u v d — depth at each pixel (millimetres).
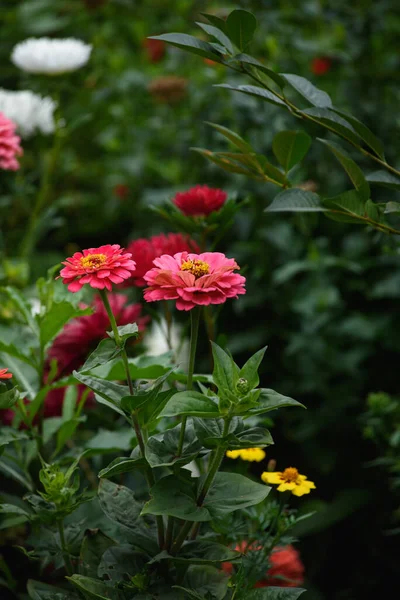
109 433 1688
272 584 1547
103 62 4391
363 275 3109
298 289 2969
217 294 1033
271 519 1498
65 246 4336
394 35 3576
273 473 1406
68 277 1068
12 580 1534
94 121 4406
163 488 1094
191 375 1133
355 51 3312
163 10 4531
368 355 2908
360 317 2955
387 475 2805
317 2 3445
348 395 2939
